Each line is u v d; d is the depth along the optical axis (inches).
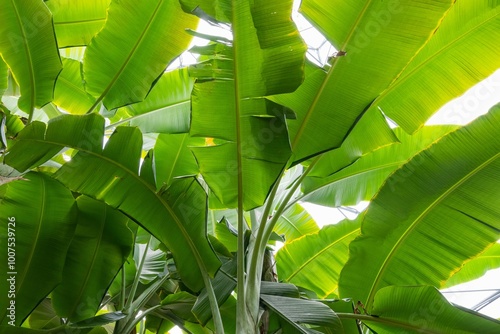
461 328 131.3
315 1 126.0
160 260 210.4
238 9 112.5
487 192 138.1
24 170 131.3
